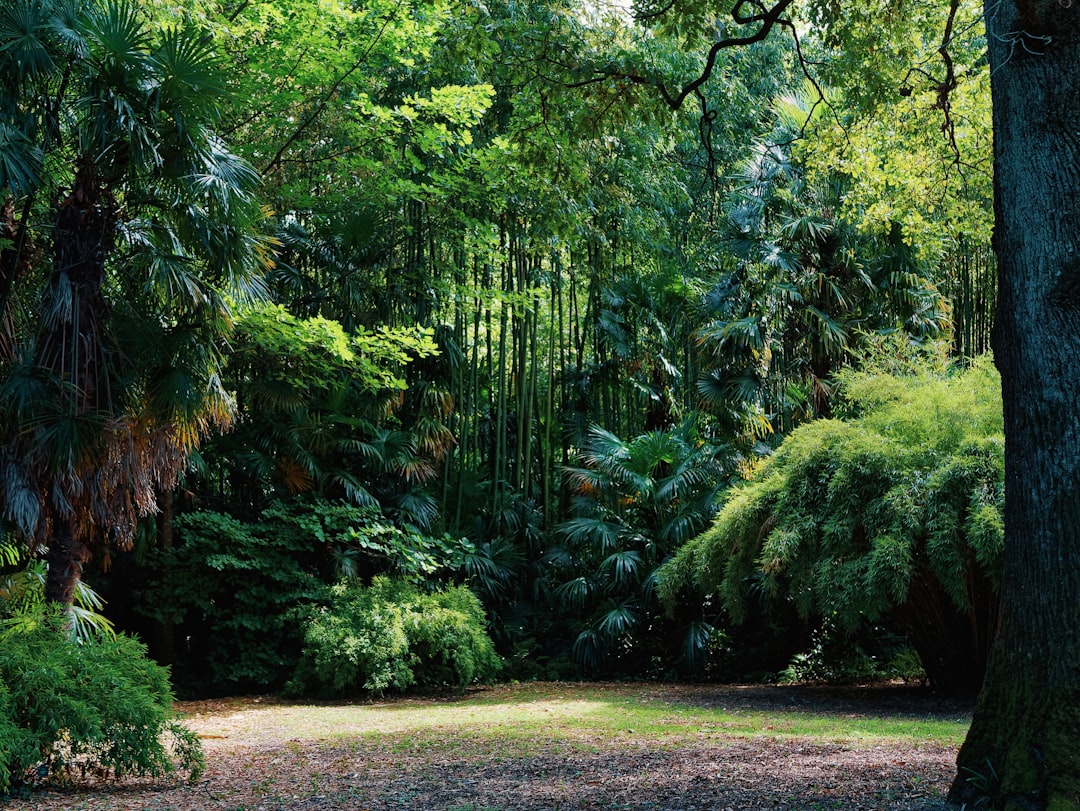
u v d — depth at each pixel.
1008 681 4.26
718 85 16.70
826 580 10.52
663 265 18.06
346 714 11.23
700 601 15.17
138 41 8.62
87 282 8.84
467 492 16.52
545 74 8.89
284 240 14.71
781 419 15.59
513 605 16.14
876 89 9.16
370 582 15.33
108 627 9.32
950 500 10.15
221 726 10.09
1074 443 4.14
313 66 13.80
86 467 8.63
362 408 15.18
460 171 14.94
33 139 8.58
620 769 6.21
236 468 14.95
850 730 8.21
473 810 5.08
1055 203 4.24
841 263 15.12
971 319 17.05
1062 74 4.25
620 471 15.19
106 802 5.83
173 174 9.02
